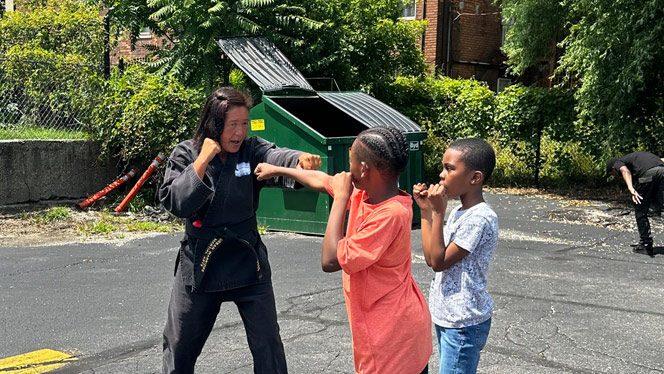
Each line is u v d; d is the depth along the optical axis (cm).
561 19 1388
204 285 297
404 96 1402
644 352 459
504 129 1342
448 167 293
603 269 711
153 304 548
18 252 734
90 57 1216
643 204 794
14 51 1056
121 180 995
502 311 548
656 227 964
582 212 1072
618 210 1091
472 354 286
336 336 478
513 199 1201
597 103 1154
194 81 1181
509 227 949
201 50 1173
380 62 1355
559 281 654
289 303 556
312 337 475
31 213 912
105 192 980
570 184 1352
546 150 1345
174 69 1153
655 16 1095
